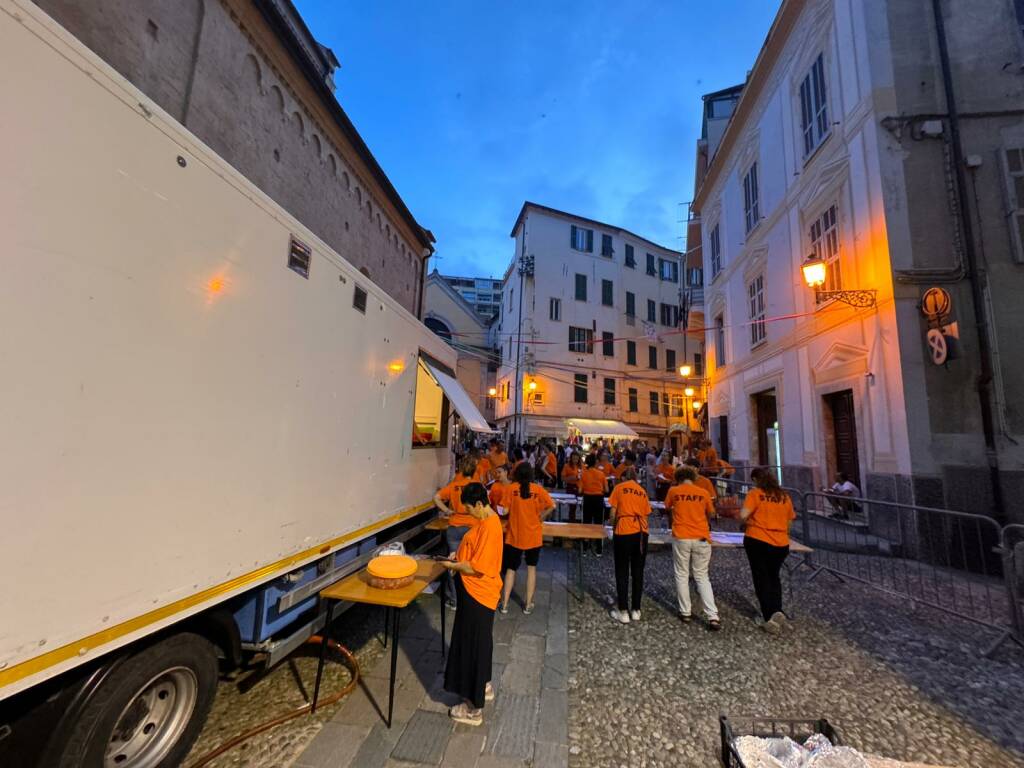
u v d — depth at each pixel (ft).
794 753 8.63
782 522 16.26
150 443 6.67
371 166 31.76
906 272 25.30
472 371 108.68
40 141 5.35
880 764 8.66
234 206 8.38
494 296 226.79
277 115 23.00
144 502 6.56
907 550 24.04
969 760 9.49
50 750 6.14
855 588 20.34
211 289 7.82
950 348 23.24
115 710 6.69
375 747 9.48
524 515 16.98
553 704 11.27
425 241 44.11
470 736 9.96
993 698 11.75
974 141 26.16
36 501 5.25
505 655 13.84
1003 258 25.04
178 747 7.88
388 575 10.62
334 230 28.32
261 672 11.63
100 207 6.02
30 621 5.14
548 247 95.61
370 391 13.71
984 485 23.30
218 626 8.81
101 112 6.07
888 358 25.77
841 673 12.97
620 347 98.68
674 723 10.62
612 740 10.00
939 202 25.76
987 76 26.61
